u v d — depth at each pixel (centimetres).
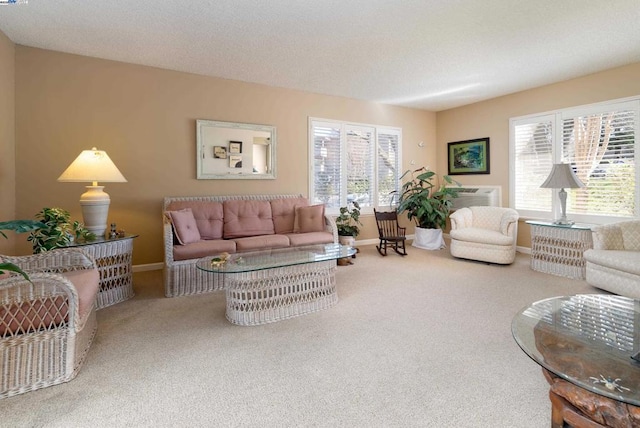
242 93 448
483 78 435
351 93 509
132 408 152
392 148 590
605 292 309
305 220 423
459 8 265
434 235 538
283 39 319
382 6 261
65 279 170
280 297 255
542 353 136
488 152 541
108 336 227
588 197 420
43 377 167
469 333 228
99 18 279
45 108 344
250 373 181
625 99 386
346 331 233
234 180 449
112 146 375
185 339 222
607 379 119
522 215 496
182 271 316
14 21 286
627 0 254
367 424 141
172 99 405
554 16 277
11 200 325
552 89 456
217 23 287
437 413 148
